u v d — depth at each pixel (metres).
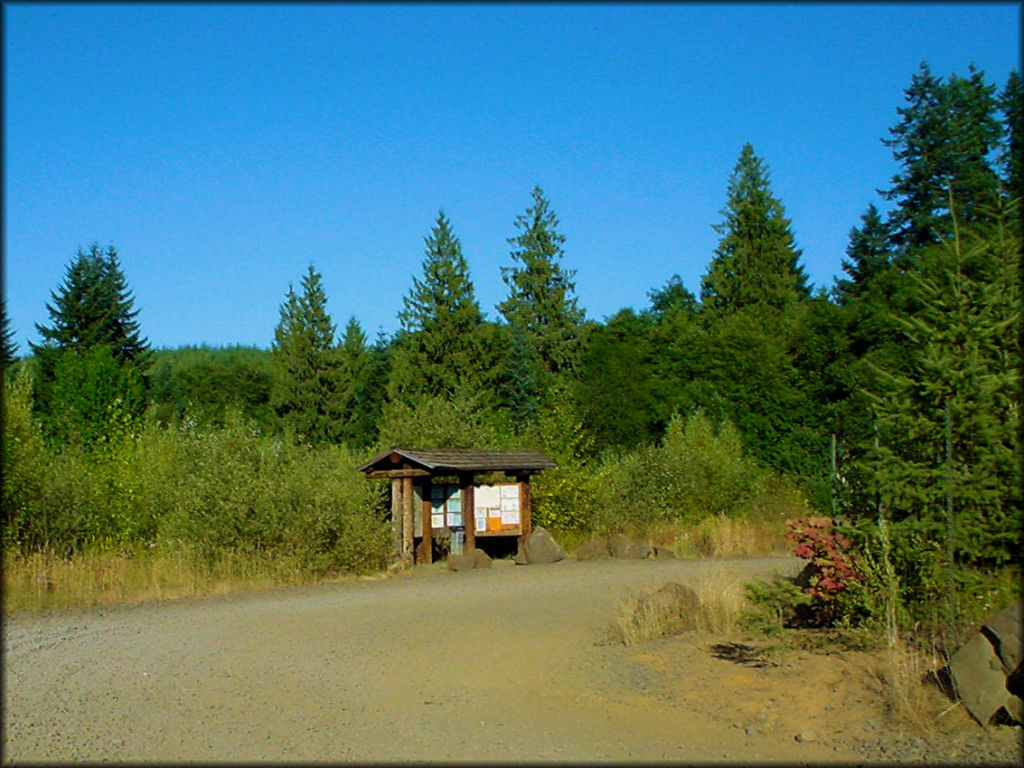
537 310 56.69
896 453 10.12
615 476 27.77
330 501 19.84
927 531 9.59
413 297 50.44
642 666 10.14
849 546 10.33
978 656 7.72
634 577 19.06
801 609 11.38
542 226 57.56
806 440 37.28
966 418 9.39
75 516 19.45
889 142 43.75
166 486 21.00
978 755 6.88
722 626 11.74
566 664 10.64
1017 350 9.84
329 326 55.53
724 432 33.59
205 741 7.94
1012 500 9.27
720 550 24.16
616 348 45.06
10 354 40.69
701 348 42.59
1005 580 9.30
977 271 10.48
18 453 18.73
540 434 31.00
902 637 9.62
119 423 27.55
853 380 33.06
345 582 19.08
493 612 14.80
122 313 50.16
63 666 11.09
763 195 60.72
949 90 41.94
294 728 8.29
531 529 23.80
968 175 40.06
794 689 8.68
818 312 39.66
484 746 7.68
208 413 49.72
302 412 54.09
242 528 19.11
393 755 7.47
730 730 7.92
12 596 16.05
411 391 48.66
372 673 10.47
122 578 17.67
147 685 10.03
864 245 45.69
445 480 25.94
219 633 13.22
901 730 7.53
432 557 22.69
